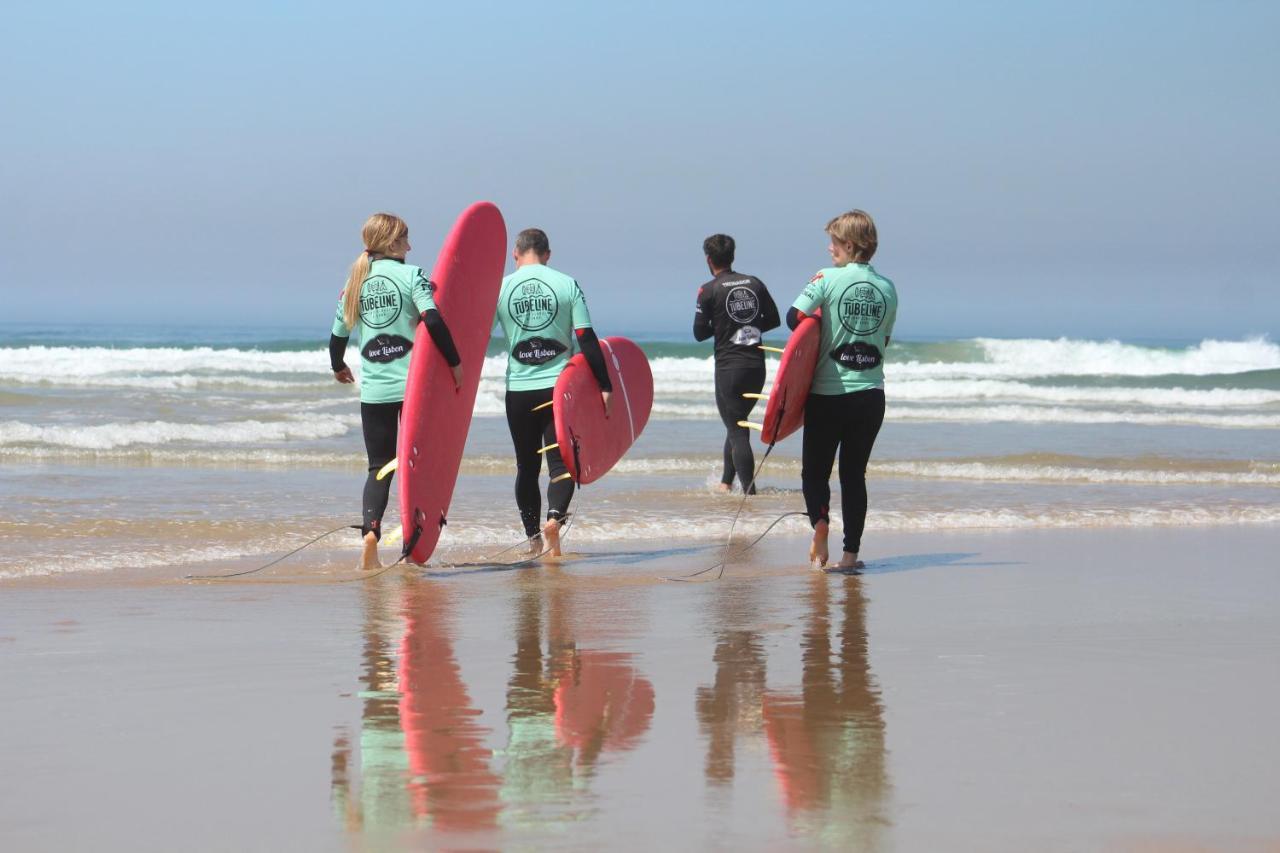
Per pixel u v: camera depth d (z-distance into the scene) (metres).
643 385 14.55
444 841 4.62
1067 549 13.88
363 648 8.27
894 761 5.70
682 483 20.06
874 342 11.92
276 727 6.26
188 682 7.23
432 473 12.05
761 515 16.42
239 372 46.62
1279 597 10.69
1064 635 8.91
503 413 31.88
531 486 12.95
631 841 4.63
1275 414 37.28
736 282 17.92
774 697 6.97
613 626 9.17
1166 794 5.21
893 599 10.51
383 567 11.99
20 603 9.80
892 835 4.70
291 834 4.70
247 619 9.26
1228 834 4.73
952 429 30.98
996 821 4.86
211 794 5.18
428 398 11.78
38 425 25.28
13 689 7.01
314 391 40.47
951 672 7.65
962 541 14.56
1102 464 23.28
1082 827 4.80
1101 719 6.50
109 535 13.62
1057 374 54.44
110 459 21.34
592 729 6.26
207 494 17.31
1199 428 32.19
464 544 13.86
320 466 21.48
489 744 5.97
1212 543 14.41
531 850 4.53
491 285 12.95
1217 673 7.65
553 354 12.59
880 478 21.16
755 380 18.00
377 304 12.01
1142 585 11.34
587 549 13.72
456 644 8.45
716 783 5.35
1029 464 23.16
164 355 52.78
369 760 5.69
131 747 5.89
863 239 11.84
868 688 7.21
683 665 7.84
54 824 4.81
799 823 4.83
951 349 63.38
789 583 11.37
